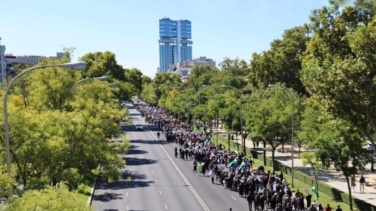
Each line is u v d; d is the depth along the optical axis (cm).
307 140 3575
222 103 7181
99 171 3103
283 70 8562
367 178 4450
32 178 2253
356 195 3694
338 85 2208
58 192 1523
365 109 2220
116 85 7256
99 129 2808
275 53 8725
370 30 2184
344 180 4372
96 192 3856
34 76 3969
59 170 2462
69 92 3797
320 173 4741
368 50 2184
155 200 3566
